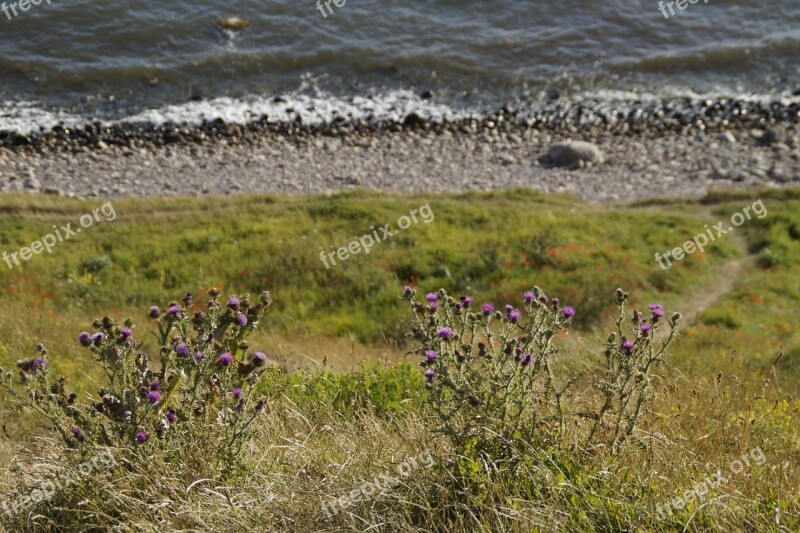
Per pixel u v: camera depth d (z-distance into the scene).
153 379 6.50
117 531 5.47
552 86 51.47
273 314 26.70
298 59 51.94
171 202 36.69
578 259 30.67
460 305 6.47
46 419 10.07
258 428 7.10
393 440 6.71
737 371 13.84
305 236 32.78
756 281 29.36
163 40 52.12
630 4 58.28
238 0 55.34
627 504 5.27
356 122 46.97
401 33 54.66
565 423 6.18
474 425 5.98
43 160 41.94
